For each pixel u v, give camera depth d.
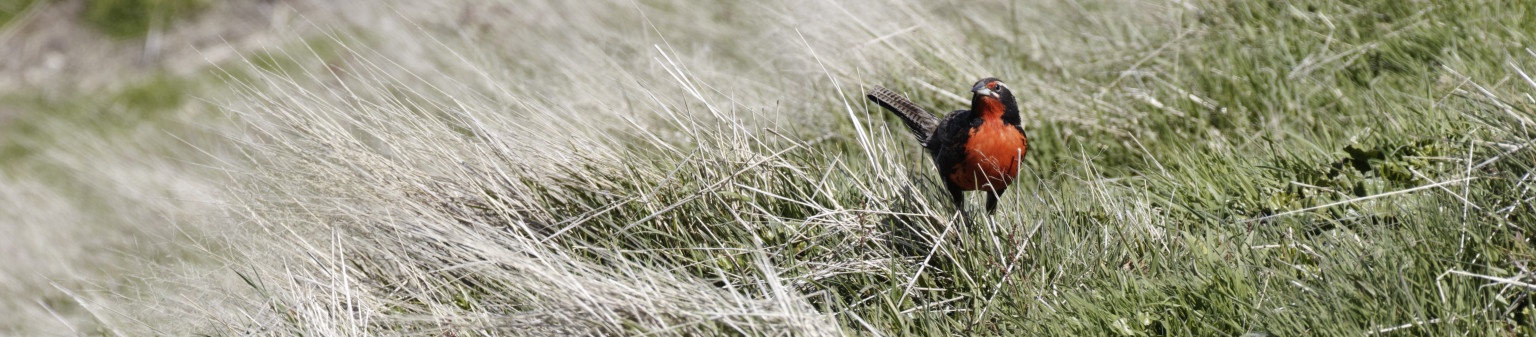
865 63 22.12
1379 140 15.41
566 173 15.37
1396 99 16.98
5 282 24.59
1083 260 13.30
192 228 20.38
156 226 22.78
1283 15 20.80
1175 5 22.30
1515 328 10.83
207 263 18.38
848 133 20.31
